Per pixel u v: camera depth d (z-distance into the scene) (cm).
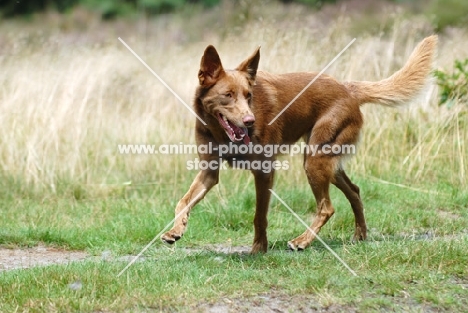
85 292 643
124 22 2409
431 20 1541
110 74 1416
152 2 2608
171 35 1981
